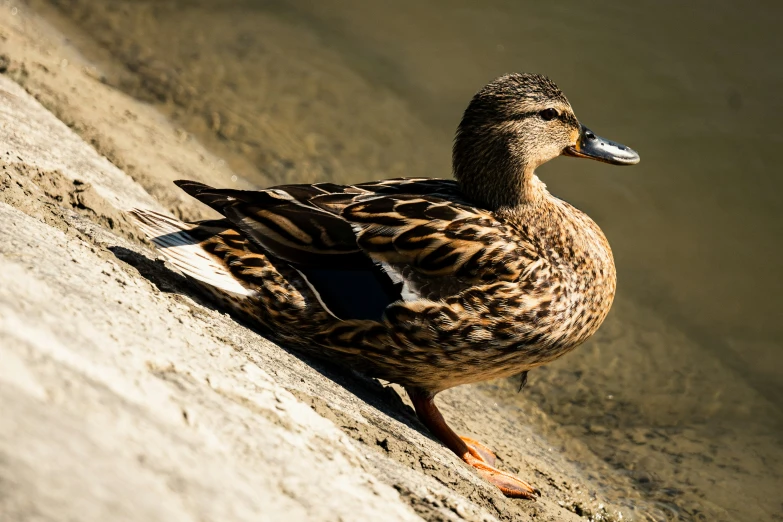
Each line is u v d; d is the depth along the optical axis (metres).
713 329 14.79
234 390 6.24
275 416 6.25
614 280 10.27
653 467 11.56
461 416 11.09
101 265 7.39
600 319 10.09
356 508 5.61
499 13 21.78
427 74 20.31
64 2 20.91
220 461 5.12
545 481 10.30
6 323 4.93
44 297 5.62
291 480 5.43
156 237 8.66
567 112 10.61
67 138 12.02
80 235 8.45
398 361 9.06
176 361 6.04
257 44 20.59
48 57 16.91
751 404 13.15
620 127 19.41
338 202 9.20
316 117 18.56
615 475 11.34
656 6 22.44
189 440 5.12
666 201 17.77
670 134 19.22
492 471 9.26
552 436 11.98
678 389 13.29
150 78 18.58
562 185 18.02
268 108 18.55
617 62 20.81
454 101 19.64
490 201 10.17
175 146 15.77
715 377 13.65
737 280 15.99
